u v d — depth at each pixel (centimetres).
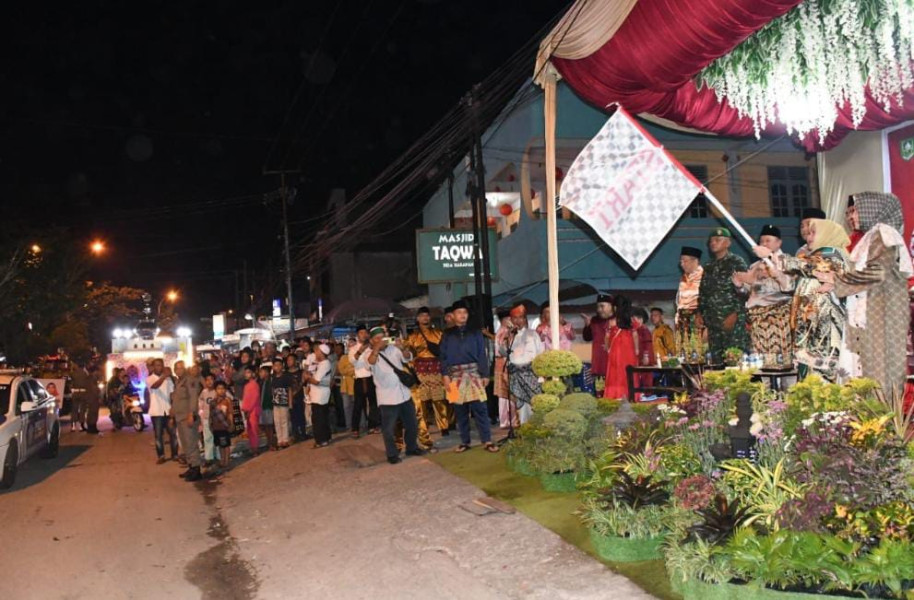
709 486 539
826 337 686
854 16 677
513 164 2175
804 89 791
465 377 1060
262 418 1548
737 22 650
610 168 828
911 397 683
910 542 430
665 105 908
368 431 1510
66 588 688
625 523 588
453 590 600
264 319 5072
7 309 2903
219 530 902
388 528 790
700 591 477
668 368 834
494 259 1923
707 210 2064
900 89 820
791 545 442
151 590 677
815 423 530
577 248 2016
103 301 4266
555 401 838
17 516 992
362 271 3934
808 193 2109
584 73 846
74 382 2170
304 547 782
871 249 652
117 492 1162
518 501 789
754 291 748
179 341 2978
